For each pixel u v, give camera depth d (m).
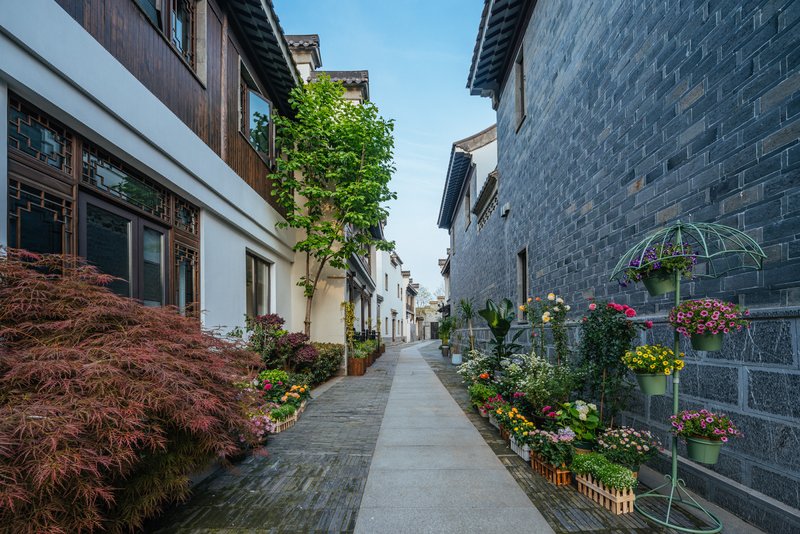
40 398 1.75
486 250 10.91
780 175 2.12
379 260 22.78
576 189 4.71
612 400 3.24
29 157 2.56
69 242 2.89
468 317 10.55
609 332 3.18
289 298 8.65
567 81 5.00
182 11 4.64
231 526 2.39
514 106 7.54
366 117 8.07
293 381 5.66
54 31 2.58
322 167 7.86
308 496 2.79
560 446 2.98
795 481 2.03
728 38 2.47
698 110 2.72
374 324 19.92
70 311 2.19
